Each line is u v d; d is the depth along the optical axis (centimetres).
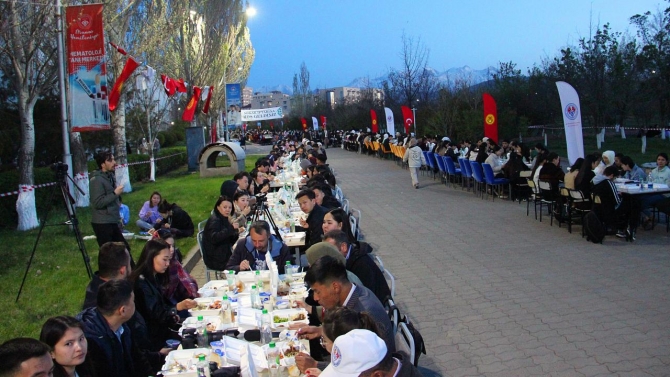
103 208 934
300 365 431
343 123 6469
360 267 568
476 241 1191
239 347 472
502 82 4125
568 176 1242
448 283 894
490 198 1823
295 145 4078
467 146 2581
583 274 905
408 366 302
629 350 606
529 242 1155
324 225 694
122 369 444
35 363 316
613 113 3406
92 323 428
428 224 1415
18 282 923
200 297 640
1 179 1460
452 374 572
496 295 820
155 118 2892
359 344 281
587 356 596
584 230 1163
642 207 1219
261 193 1449
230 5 3812
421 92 4362
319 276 437
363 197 1986
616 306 746
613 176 1145
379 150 3862
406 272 972
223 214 861
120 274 527
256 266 747
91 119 1226
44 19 1304
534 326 690
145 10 2067
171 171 3444
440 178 2428
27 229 1390
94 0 1636
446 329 697
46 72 1417
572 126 1477
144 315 544
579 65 3172
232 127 8350
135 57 1997
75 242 1232
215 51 3438
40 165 2244
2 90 2039
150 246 560
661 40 2950
